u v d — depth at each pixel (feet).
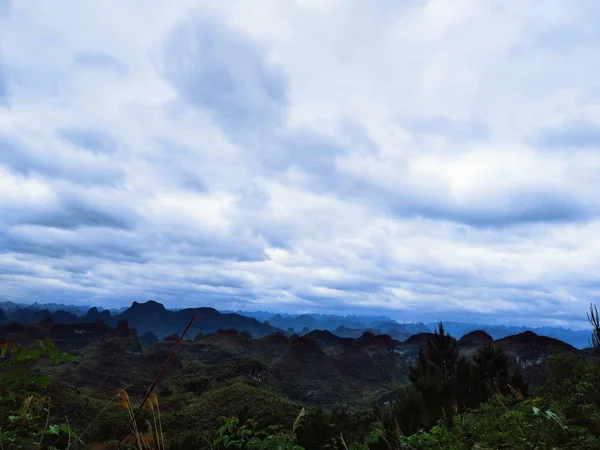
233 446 14.80
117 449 7.36
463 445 18.17
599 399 18.83
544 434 15.42
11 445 7.16
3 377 7.52
